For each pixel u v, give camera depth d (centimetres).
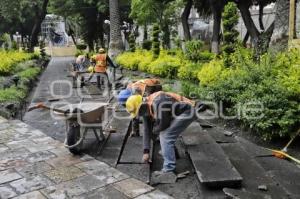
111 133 663
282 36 1020
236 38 1061
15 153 566
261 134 620
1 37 3469
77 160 535
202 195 425
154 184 457
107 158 544
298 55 725
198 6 1941
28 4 2678
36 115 838
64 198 418
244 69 775
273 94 621
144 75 1530
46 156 552
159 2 2348
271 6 2850
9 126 727
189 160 529
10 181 464
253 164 517
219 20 1669
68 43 5856
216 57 1160
